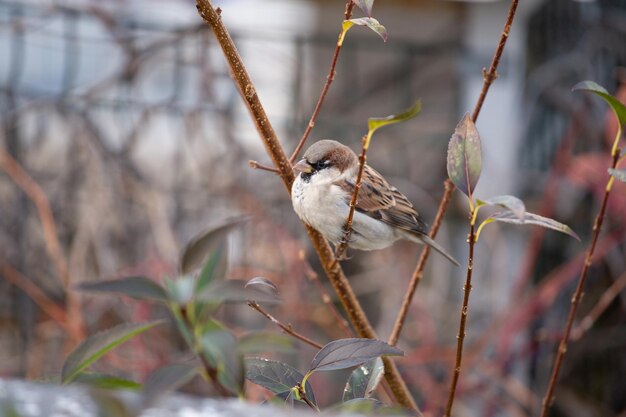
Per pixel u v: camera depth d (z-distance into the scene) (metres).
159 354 9.39
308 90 13.59
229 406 2.60
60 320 10.62
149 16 12.36
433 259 12.20
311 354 10.23
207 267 2.64
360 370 4.12
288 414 2.58
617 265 10.80
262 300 2.52
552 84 11.65
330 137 13.02
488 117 13.18
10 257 11.37
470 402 10.77
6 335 11.88
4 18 12.05
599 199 10.18
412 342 11.12
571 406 11.23
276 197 11.53
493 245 11.58
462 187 3.88
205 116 11.60
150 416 2.46
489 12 13.54
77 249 10.99
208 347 2.53
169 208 11.34
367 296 12.64
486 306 11.56
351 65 14.31
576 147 11.31
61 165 11.54
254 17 14.69
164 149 11.78
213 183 11.09
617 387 11.29
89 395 2.33
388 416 3.16
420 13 14.27
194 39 12.20
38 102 11.35
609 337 11.11
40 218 11.41
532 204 11.98
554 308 11.31
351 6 4.94
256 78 12.82
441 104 14.13
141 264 10.28
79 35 12.65
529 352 9.77
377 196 7.04
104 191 11.28
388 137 13.20
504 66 13.12
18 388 2.54
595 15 11.40
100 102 11.59
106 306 10.47
